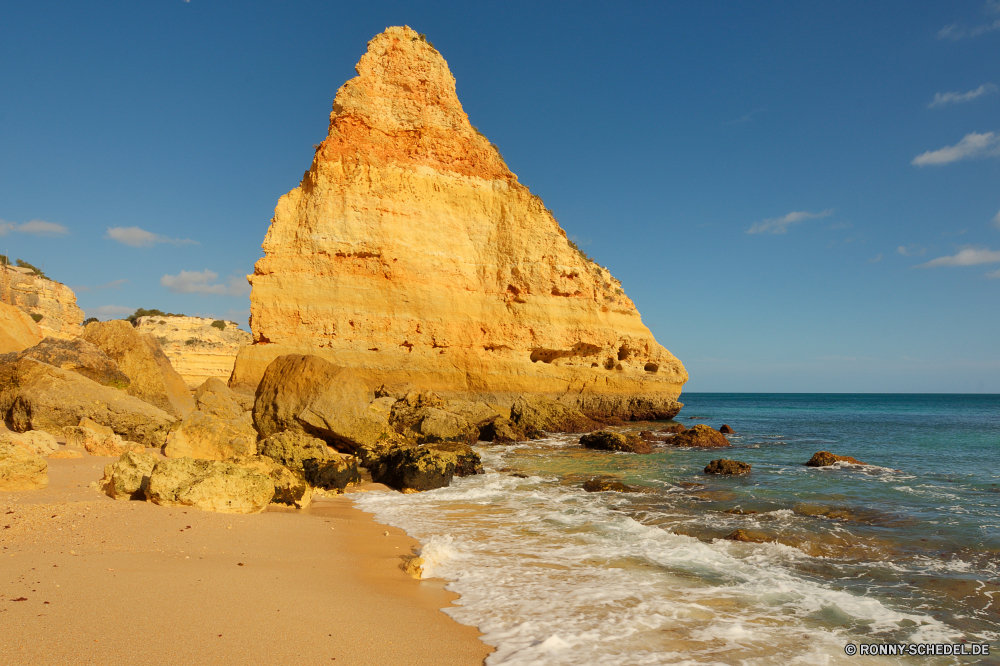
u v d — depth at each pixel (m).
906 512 12.01
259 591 6.11
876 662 5.48
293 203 33.88
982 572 8.32
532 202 36.78
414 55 37.03
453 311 34.00
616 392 36.25
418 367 32.47
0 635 4.43
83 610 5.08
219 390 24.69
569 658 5.22
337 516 11.20
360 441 18.59
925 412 66.25
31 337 28.48
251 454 13.84
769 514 11.83
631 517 11.60
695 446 24.58
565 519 11.29
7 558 6.37
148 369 20.48
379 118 35.50
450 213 35.41
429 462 15.14
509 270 35.59
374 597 6.43
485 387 33.44
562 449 23.55
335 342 31.64
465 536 9.89
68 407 15.41
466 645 5.38
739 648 5.64
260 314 31.67
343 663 4.65
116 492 9.67
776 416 55.16
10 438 10.21
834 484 15.52
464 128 37.12
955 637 6.08
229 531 8.62
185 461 10.03
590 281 37.59
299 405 18.83
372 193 33.41
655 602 6.79
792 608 6.79
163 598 5.57
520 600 6.73
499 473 17.27
